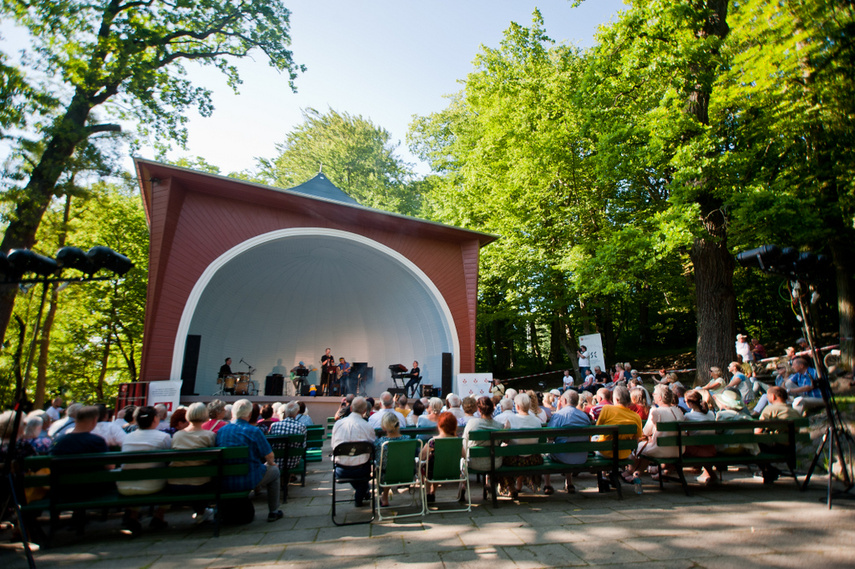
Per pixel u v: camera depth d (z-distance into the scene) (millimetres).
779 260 5746
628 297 18906
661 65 11906
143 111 15242
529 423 5895
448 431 5426
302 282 19250
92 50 13094
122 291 22375
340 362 18203
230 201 14055
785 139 11797
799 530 4172
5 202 11570
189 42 16391
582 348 17422
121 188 13664
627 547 3859
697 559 3564
